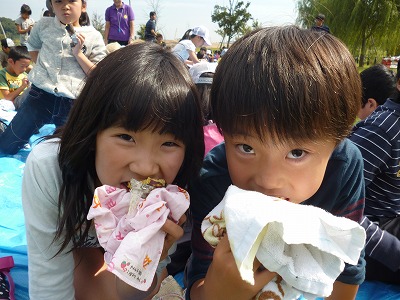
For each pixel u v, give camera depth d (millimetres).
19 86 1832
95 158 426
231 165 360
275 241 324
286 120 310
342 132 344
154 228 382
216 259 353
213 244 368
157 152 391
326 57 330
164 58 406
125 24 2686
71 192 442
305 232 308
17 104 1714
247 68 325
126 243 372
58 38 1193
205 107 623
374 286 689
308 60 322
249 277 302
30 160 463
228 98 329
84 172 442
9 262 623
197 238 472
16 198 913
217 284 359
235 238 311
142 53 403
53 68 1188
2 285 589
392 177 700
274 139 317
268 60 322
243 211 316
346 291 501
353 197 461
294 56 324
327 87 318
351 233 322
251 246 301
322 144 333
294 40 340
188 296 477
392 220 716
